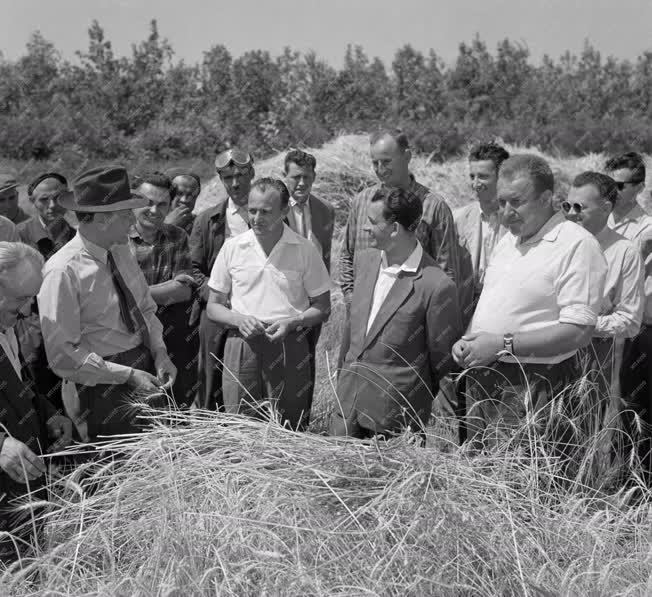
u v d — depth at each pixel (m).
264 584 2.92
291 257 4.61
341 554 3.06
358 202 5.54
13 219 6.25
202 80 25.02
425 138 21.39
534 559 3.30
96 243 3.91
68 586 3.12
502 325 3.82
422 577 2.91
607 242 4.59
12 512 3.35
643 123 24.72
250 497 3.34
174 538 3.10
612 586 3.21
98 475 3.54
